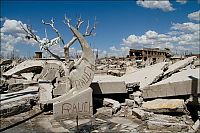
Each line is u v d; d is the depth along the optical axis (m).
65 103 11.59
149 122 9.85
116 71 26.20
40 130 10.08
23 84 20.20
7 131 10.05
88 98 11.84
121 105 13.20
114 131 9.67
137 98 13.16
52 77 18.97
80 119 11.50
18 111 12.77
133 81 15.19
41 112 12.93
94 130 9.84
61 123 10.96
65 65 12.80
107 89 13.82
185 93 12.19
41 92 13.85
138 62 40.53
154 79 14.46
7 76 23.45
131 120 11.16
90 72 12.08
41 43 12.85
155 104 11.96
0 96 15.97
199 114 10.71
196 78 12.10
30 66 23.25
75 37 12.71
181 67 15.47
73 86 12.09
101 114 12.10
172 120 10.74
